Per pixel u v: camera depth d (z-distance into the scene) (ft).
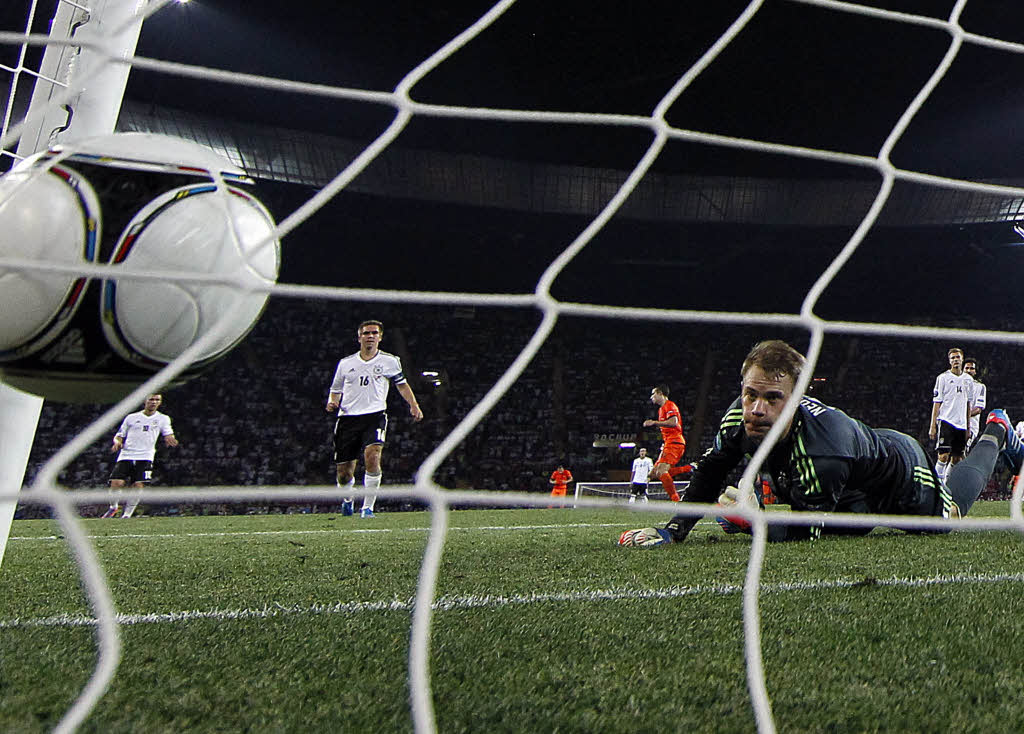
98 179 4.53
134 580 8.84
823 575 8.45
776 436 3.64
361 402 25.48
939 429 33.94
